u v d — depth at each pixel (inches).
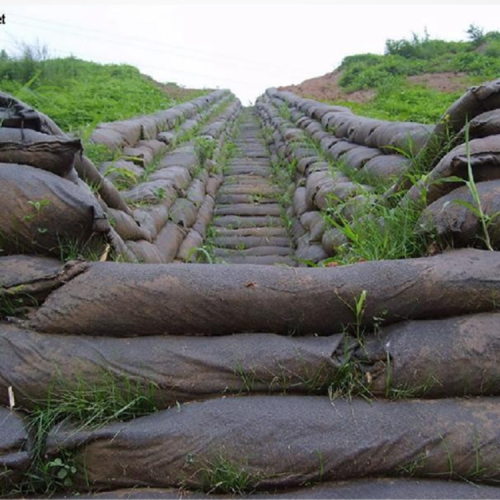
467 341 78.5
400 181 128.6
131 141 248.4
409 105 402.6
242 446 69.6
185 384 76.2
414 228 105.0
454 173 102.3
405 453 69.8
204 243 220.8
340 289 83.1
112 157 212.5
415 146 160.2
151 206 188.5
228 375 76.9
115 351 78.9
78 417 74.9
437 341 78.8
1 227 92.6
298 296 82.5
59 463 69.7
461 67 609.9
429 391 76.6
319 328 83.8
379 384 76.6
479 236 94.7
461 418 72.9
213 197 284.2
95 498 68.9
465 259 88.7
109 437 70.7
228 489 68.5
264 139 470.9
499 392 77.2
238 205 278.4
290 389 77.5
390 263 87.0
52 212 93.3
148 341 81.1
